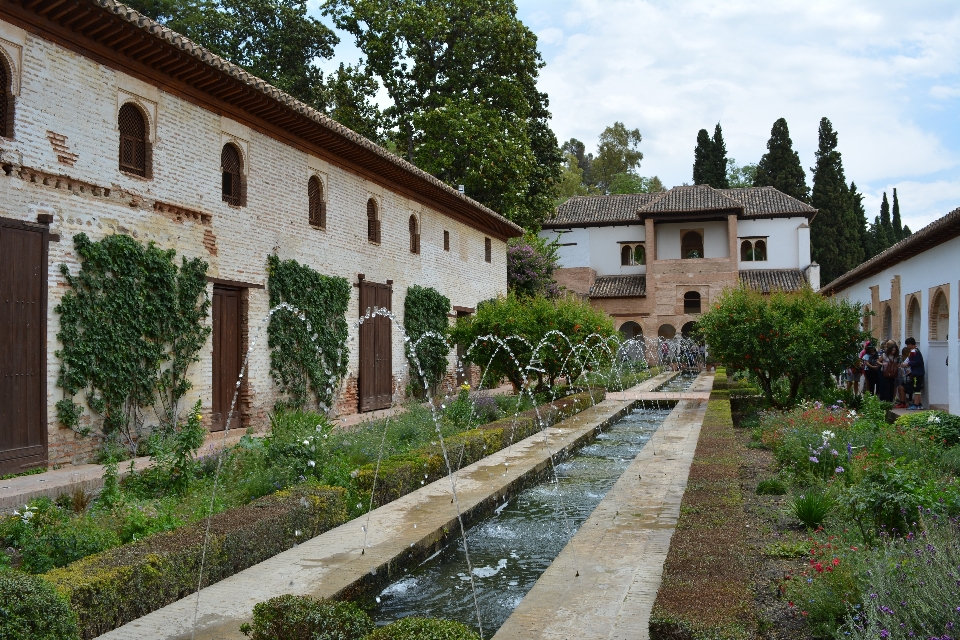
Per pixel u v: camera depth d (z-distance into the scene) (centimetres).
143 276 1049
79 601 418
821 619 418
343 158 1623
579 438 1256
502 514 816
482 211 2362
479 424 1334
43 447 885
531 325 1745
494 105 3041
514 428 1212
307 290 1464
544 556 660
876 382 1636
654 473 906
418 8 2903
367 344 1705
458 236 2364
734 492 690
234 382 1270
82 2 886
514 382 1819
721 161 5134
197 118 1182
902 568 395
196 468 830
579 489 946
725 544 515
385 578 564
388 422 1181
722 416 1374
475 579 598
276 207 1388
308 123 1377
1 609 328
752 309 1603
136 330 1034
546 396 1817
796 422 1030
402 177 1836
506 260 2922
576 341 1792
